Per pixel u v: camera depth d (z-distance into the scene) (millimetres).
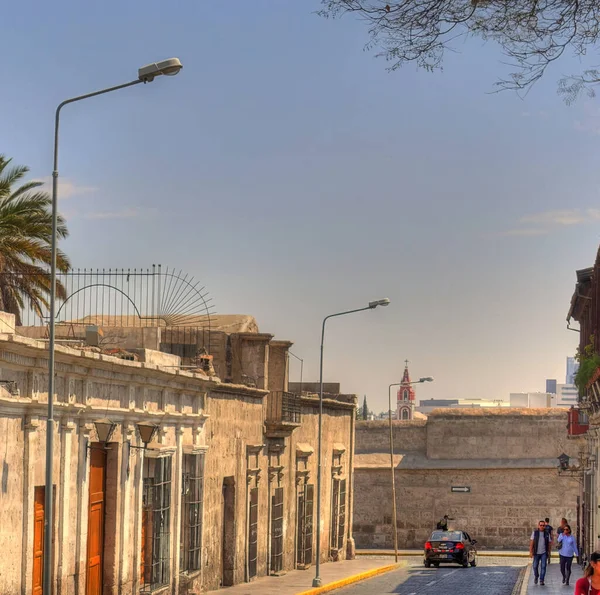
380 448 75688
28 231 43938
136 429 29281
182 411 33219
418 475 74188
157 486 30969
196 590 34375
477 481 73688
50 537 20938
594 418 43531
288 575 45344
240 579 39906
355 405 59875
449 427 74375
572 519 72875
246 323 44625
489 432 74188
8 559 22000
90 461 26703
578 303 56406
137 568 29469
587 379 47406
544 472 73250
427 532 73688
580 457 55781
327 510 54812
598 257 48094
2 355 21312
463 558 55719
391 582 45219
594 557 20375
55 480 24391
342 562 55312
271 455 44125
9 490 22078
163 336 41031
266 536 43812
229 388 37688
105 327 34812
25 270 44562
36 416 23203
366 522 74188
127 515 28672
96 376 26219
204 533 35531
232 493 39188
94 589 27125
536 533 40438
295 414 46625
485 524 73375
